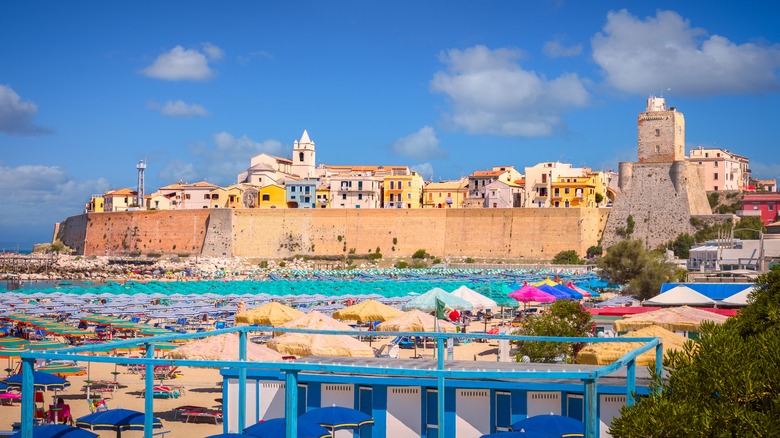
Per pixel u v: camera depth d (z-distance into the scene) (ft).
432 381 113.09
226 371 123.03
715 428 76.28
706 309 224.53
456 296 261.24
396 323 210.59
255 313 232.73
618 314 233.55
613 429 80.69
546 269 629.10
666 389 84.53
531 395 112.68
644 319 188.44
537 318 197.06
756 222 638.53
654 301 240.32
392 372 88.48
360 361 124.47
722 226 641.40
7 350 201.77
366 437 115.55
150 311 345.51
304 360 125.29
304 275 649.20
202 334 112.68
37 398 174.60
